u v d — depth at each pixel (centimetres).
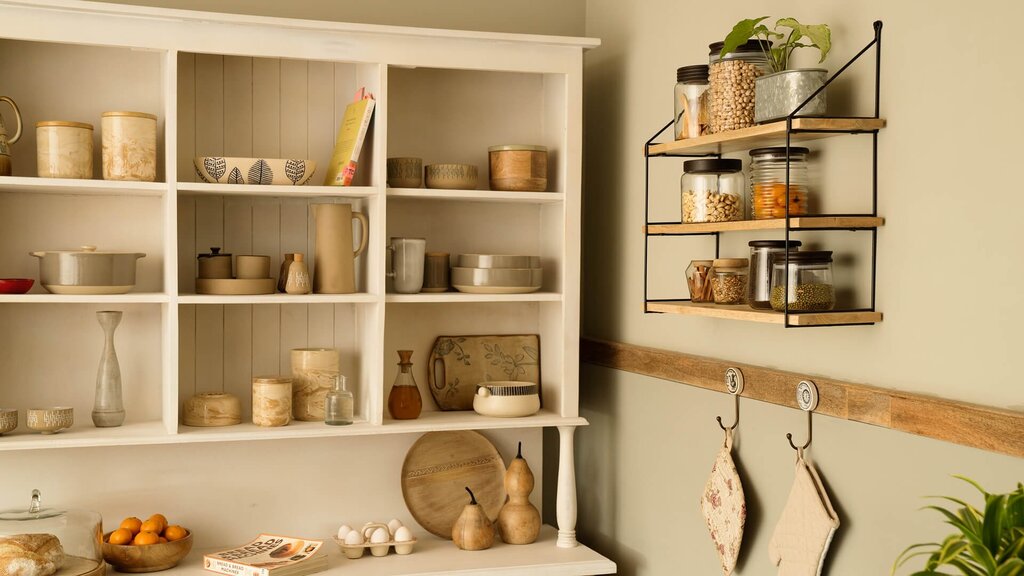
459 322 305
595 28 314
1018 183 165
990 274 170
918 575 141
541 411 301
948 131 179
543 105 308
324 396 279
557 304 295
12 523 240
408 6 302
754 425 232
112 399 262
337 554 280
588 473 319
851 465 200
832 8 209
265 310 287
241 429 264
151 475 279
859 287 202
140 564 254
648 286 280
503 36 272
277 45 257
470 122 303
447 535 297
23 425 266
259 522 288
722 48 212
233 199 283
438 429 274
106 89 270
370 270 274
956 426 172
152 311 276
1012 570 130
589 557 280
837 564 204
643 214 283
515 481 294
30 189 250
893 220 192
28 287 250
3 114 261
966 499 172
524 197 281
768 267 203
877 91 195
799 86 192
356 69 288
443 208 301
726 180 223
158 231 275
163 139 273
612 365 297
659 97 274
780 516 222
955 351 177
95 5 241
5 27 238
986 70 172
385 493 300
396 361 299
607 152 305
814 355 214
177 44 250
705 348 254
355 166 265
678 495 264
